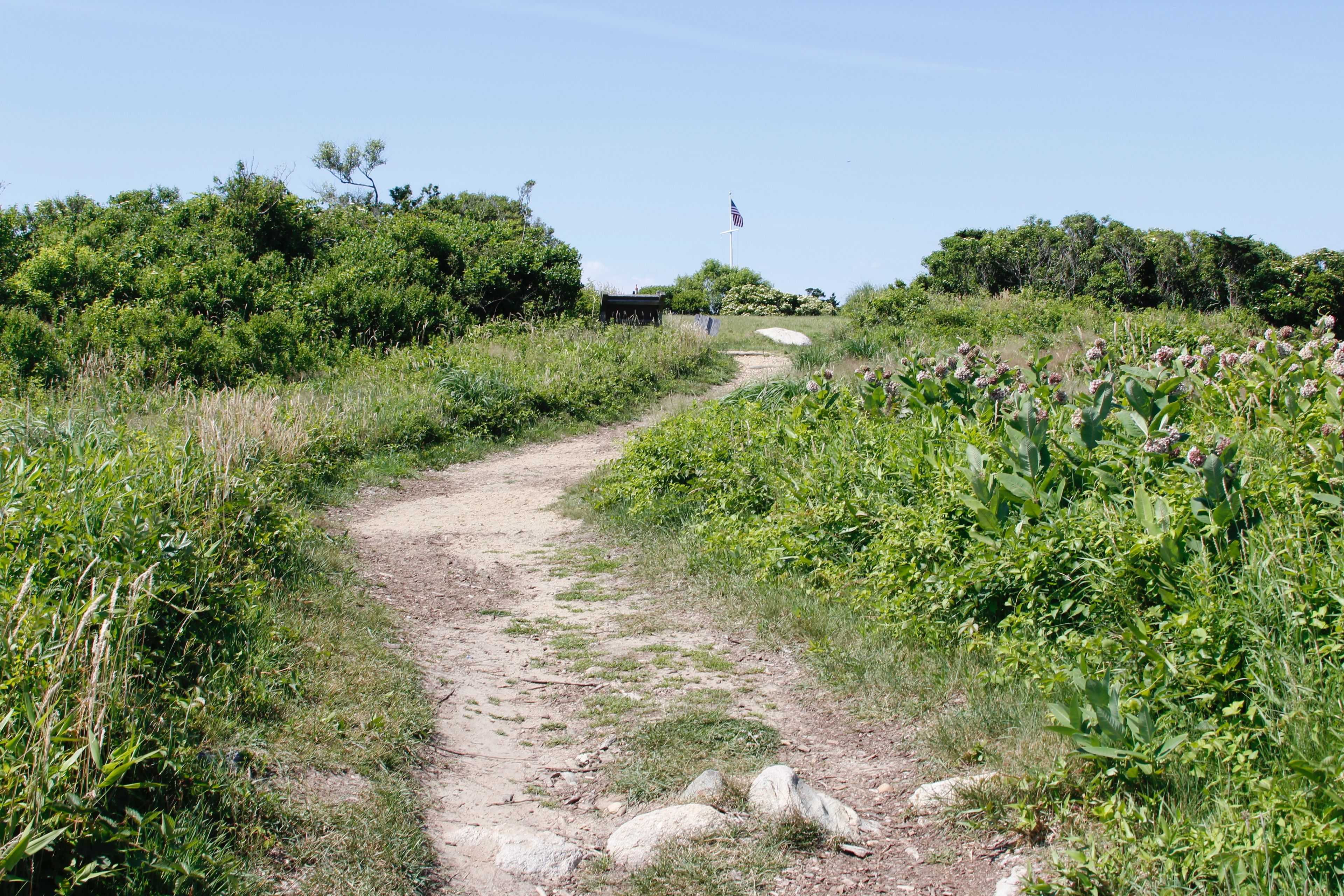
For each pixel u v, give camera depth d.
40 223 31.28
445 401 14.65
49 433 8.15
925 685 4.94
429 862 3.48
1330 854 2.88
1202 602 4.18
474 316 25.02
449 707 5.02
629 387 18.39
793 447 8.78
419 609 6.76
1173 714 3.85
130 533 4.93
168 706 3.96
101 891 2.91
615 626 6.38
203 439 8.70
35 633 3.67
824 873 3.40
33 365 15.38
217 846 3.25
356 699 4.69
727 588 6.83
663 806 3.92
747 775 4.13
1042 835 3.46
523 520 9.84
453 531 9.40
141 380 15.66
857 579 6.43
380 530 9.35
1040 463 6.00
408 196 44.50
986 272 32.97
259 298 21.19
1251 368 8.14
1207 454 5.31
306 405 12.90
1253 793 3.31
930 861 3.43
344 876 3.25
